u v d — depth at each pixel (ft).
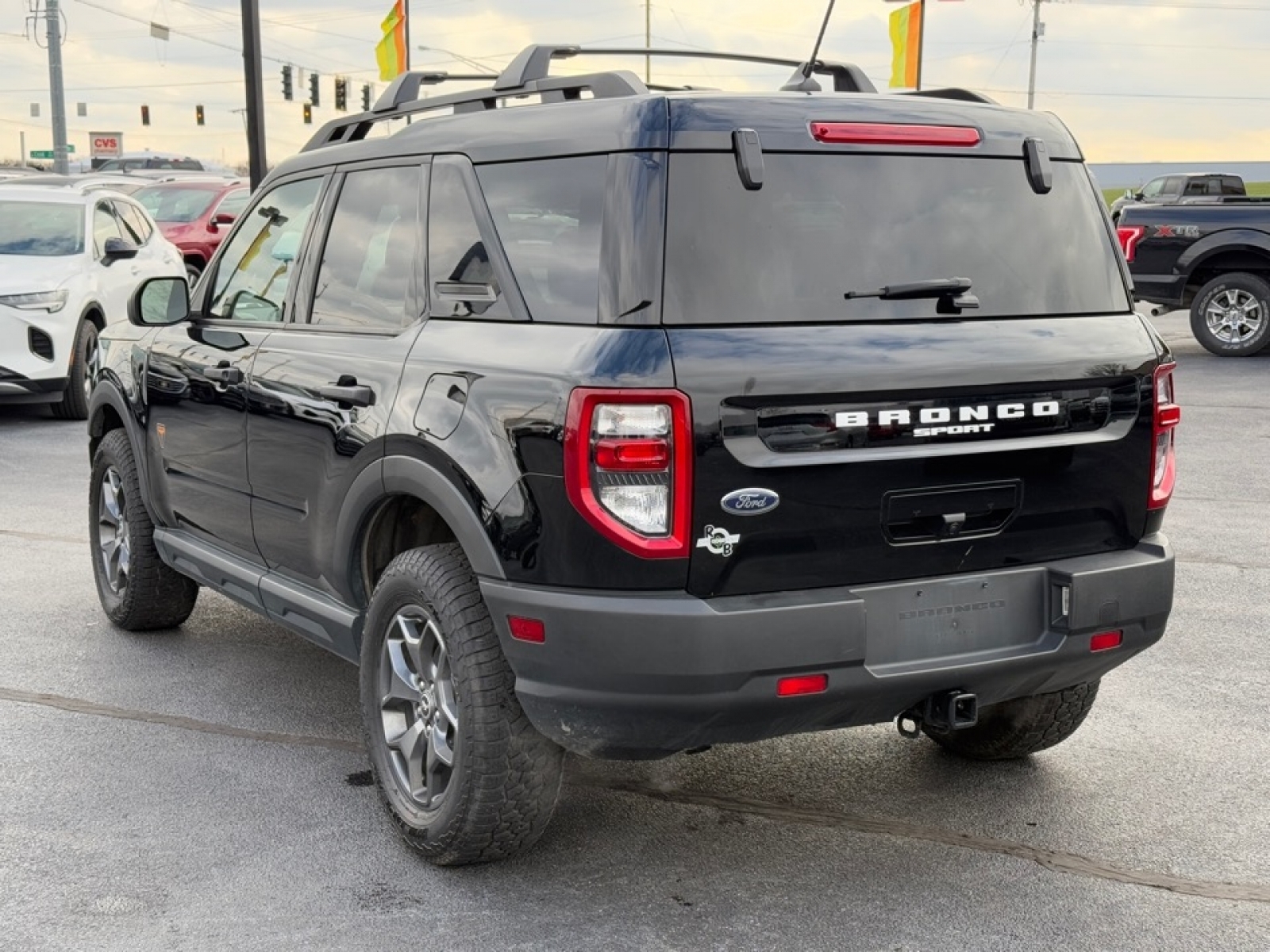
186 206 67.97
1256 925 11.41
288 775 14.69
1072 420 11.76
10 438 37.27
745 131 10.94
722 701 10.42
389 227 13.57
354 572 13.58
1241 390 43.88
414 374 12.28
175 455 17.33
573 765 14.90
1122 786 14.33
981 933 11.27
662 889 12.07
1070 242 12.35
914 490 11.05
